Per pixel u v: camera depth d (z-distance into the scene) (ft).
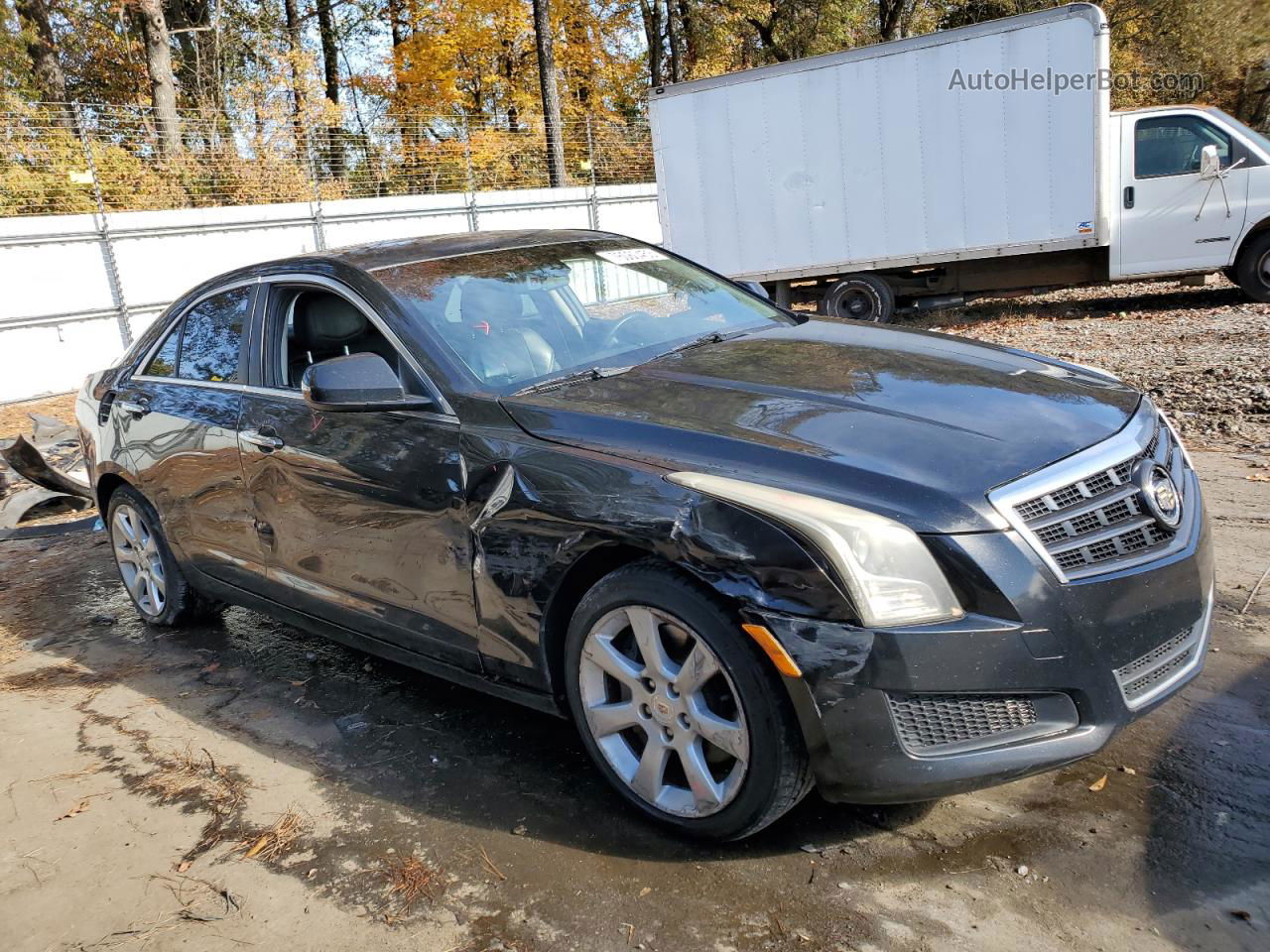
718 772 8.92
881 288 43.57
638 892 8.62
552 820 9.83
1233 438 20.75
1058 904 7.93
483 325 11.60
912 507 7.96
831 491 8.14
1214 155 36.83
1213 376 25.08
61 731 13.12
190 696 13.83
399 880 9.18
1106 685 8.12
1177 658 8.80
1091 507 8.38
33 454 23.50
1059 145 38.27
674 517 8.46
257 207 61.00
